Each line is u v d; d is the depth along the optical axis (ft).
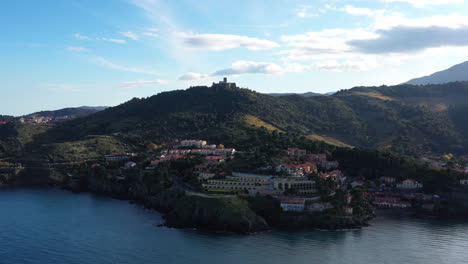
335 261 577.02
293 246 639.35
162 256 594.65
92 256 596.70
